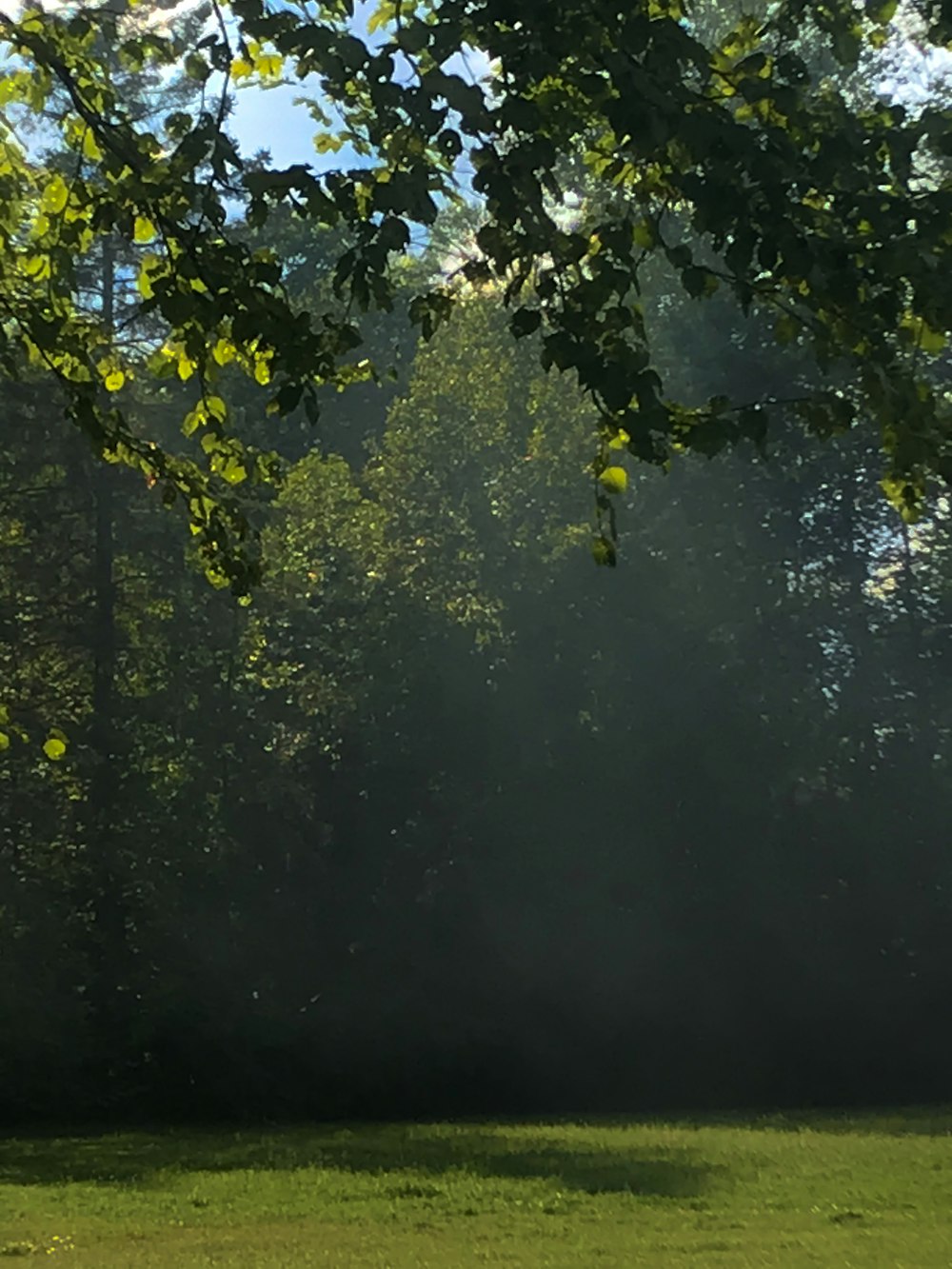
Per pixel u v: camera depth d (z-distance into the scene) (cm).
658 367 2694
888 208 529
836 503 2923
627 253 562
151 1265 898
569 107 585
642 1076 2759
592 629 2741
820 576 2975
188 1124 2358
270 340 625
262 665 2728
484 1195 1227
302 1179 1390
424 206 570
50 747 1068
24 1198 1272
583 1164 1438
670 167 575
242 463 831
